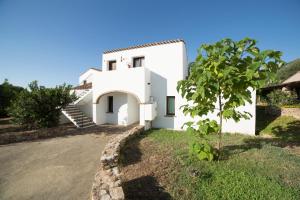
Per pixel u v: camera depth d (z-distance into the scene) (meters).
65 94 12.12
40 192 4.62
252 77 4.27
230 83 4.29
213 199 3.77
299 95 17.73
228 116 5.03
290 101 15.01
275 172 4.86
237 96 4.54
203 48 5.00
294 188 4.04
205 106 5.27
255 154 6.24
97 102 14.03
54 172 5.78
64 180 5.23
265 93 21.14
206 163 5.45
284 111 12.95
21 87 17.77
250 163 5.44
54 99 11.49
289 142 8.12
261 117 14.40
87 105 16.05
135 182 4.60
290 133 9.62
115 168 4.98
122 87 12.96
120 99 14.32
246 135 10.07
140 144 8.05
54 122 11.85
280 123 11.55
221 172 4.82
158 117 13.20
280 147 7.23
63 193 4.56
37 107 10.91
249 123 10.63
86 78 25.09
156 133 10.66
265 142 8.08
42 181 5.20
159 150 7.05
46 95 11.30
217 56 4.78
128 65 14.39
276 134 9.85
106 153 5.90
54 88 11.86
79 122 13.12
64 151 7.88
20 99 10.73
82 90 17.55
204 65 4.83
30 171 5.90
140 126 11.12
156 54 13.41
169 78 12.92
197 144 5.43
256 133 10.73
